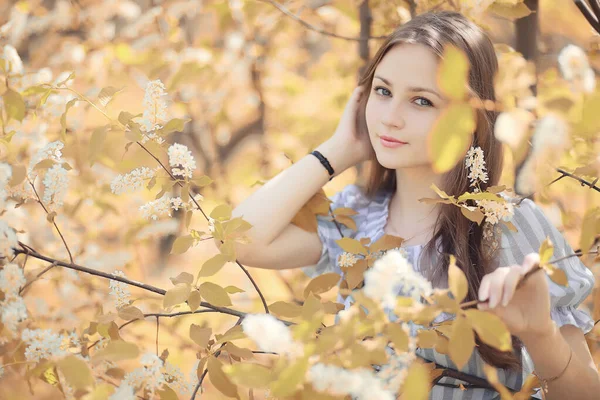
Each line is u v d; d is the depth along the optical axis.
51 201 1.14
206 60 2.18
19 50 2.41
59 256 1.80
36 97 1.45
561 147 0.79
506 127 0.78
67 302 1.61
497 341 0.76
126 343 0.90
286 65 2.66
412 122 1.24
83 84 2.26
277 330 0.79
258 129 2.71
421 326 1.17
